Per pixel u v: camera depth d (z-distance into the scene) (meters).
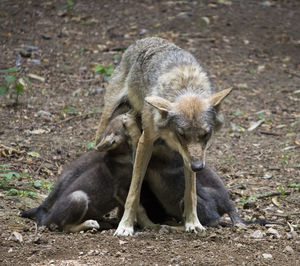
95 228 9.28
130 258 7.90
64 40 22.08
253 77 20.36
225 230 9.52
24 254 8.09
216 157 14.23
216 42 23.03
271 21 25.80
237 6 26.94
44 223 9.59
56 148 14.01
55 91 18.05
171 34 23.19
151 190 10.52
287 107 17.97
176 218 10.62
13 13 24.19
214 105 8.68
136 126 10.14
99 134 12.36
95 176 9.78
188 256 7.96
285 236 9.10
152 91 9.66
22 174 12.05
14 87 16.61
